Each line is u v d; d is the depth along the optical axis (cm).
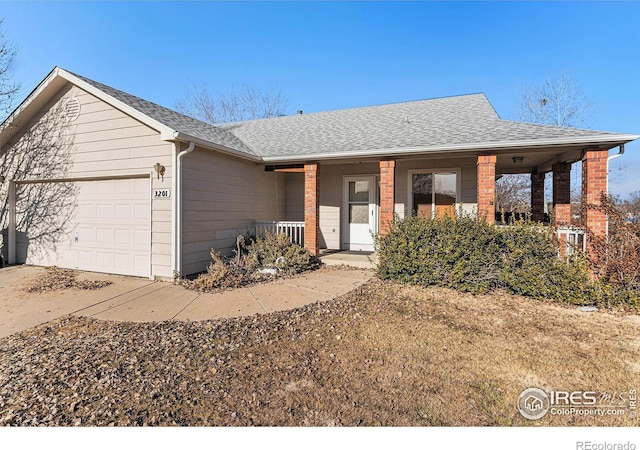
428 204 1020
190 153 730
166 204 704
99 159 775
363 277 747
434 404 276
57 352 371
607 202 575
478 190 775
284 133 1173
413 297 580
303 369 334
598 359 354
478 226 620
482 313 500
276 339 411
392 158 835
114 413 260
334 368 336
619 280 535
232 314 507
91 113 780
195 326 457
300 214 1182
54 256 870
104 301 571
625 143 653
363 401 279
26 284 692
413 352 372
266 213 1063
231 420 253
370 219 1108
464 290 610
